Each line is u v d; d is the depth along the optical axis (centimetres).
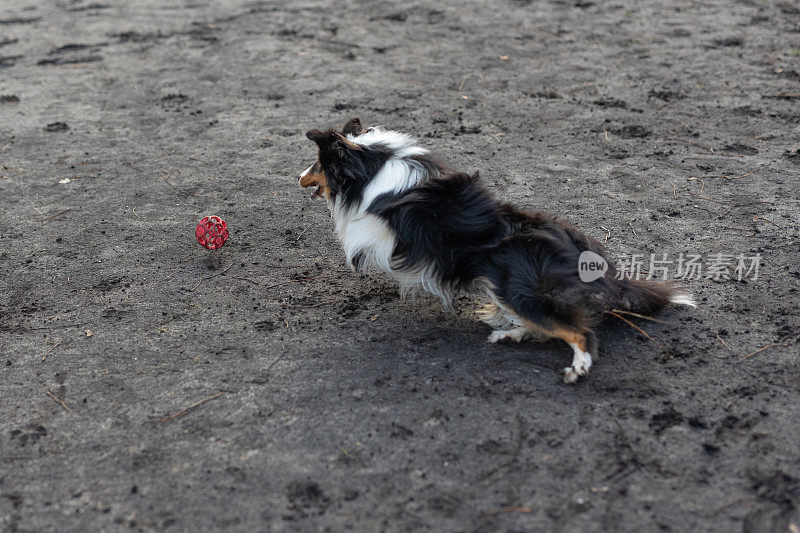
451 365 401
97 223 583
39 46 1066
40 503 314
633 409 358
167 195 630
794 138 689
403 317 454
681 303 441
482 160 673
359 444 342
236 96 862
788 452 324
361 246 433
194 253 537
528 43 1020
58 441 351
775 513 291
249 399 378
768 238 522
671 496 303
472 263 398
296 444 344
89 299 479
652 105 789
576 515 295
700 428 343
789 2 1148
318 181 465
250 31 1115
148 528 298
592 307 387
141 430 357
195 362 411
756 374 380
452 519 296
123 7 1277
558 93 834
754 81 839
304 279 502
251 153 710
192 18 1198
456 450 335
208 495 314
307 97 851
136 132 768
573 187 616
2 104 846
